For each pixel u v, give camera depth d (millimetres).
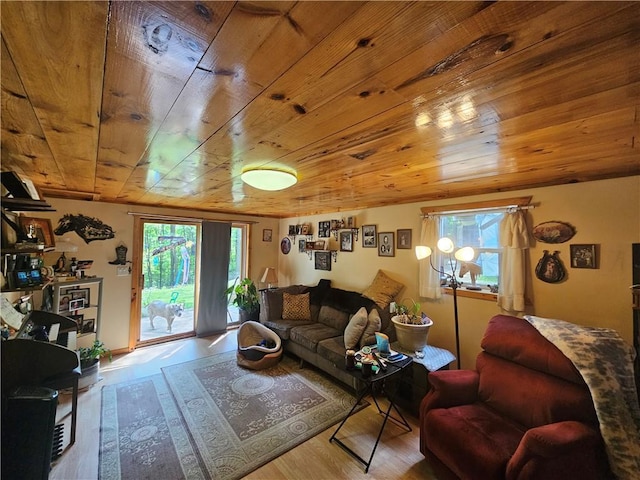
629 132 1291
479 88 927
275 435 2182
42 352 1765
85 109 1063
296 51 730
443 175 2158
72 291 3303
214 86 910
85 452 1956
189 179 2330
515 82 887
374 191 2863
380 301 3406
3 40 672
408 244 3455
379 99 996
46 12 588
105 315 3656
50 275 2646
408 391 2549
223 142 1429
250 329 3850
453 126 1235
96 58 757
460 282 3004
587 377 1569
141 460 1907
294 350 3572
